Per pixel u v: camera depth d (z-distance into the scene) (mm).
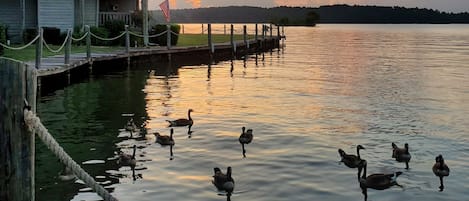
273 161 12406
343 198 10094
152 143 13906
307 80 29828
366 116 18812
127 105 19688
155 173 11250
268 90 25281
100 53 29812
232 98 22453
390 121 17938
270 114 18812
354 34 118688
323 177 11305
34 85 4758
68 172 10719
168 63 36062
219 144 13977
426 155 13508
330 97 23391
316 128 16469
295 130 16062
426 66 40469
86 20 38906
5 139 4633
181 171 11461
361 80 30453
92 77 26859
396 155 12977
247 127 16375
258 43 53125
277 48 60625
